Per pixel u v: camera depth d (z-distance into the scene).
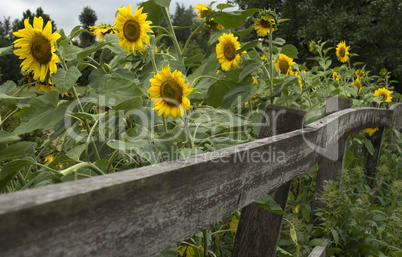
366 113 3.37
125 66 2.69
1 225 0.49
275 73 3.37
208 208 1.02
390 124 4.38
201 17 2.96
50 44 1.52
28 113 1.74
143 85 1.99
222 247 2.11
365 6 15.39
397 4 14.09
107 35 2.33
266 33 3.01
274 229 1.70
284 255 1.92
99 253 0.66
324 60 4.39
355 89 4.15
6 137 1.50
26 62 1.54
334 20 14.64
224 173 1.08
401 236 2.47
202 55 2.91
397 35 14.43
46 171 1.54
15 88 2.03
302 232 2.22
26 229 0.52
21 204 0.52
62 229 0.58
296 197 2.88
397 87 15.70
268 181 1.42
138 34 1.92
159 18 2.70
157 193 0.79
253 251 1.73
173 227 0.87
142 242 0.77
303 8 16.95
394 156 4.43
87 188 0.63
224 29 3.00
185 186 0.89
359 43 14.84
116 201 0.68
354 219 2.43
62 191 0.59
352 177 3.03
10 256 0.51
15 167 1.37
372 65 14.64
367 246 2.24
